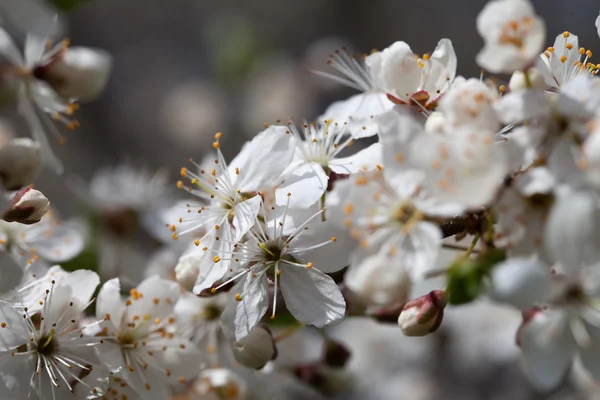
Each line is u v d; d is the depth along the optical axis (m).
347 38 0.61
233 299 0.24
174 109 0.60
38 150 0.25
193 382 0.27
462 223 0.23
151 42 0.64
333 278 0.25
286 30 0.62
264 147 0.25
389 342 0.37
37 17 0.27
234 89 0.59
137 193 0.34
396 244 0.23
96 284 0.25
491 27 0.23
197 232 0.27
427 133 0.22
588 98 0.22
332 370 0.29
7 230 0.27
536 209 0.23
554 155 0.22
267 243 0.24
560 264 0.22
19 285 0.26
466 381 0.37
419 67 0.25
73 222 0.29
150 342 0.25
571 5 0.48
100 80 0.27
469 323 0.36
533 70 0.23
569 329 0.22
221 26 0.59
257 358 0.25
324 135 0.25
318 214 0.24
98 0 0.63
